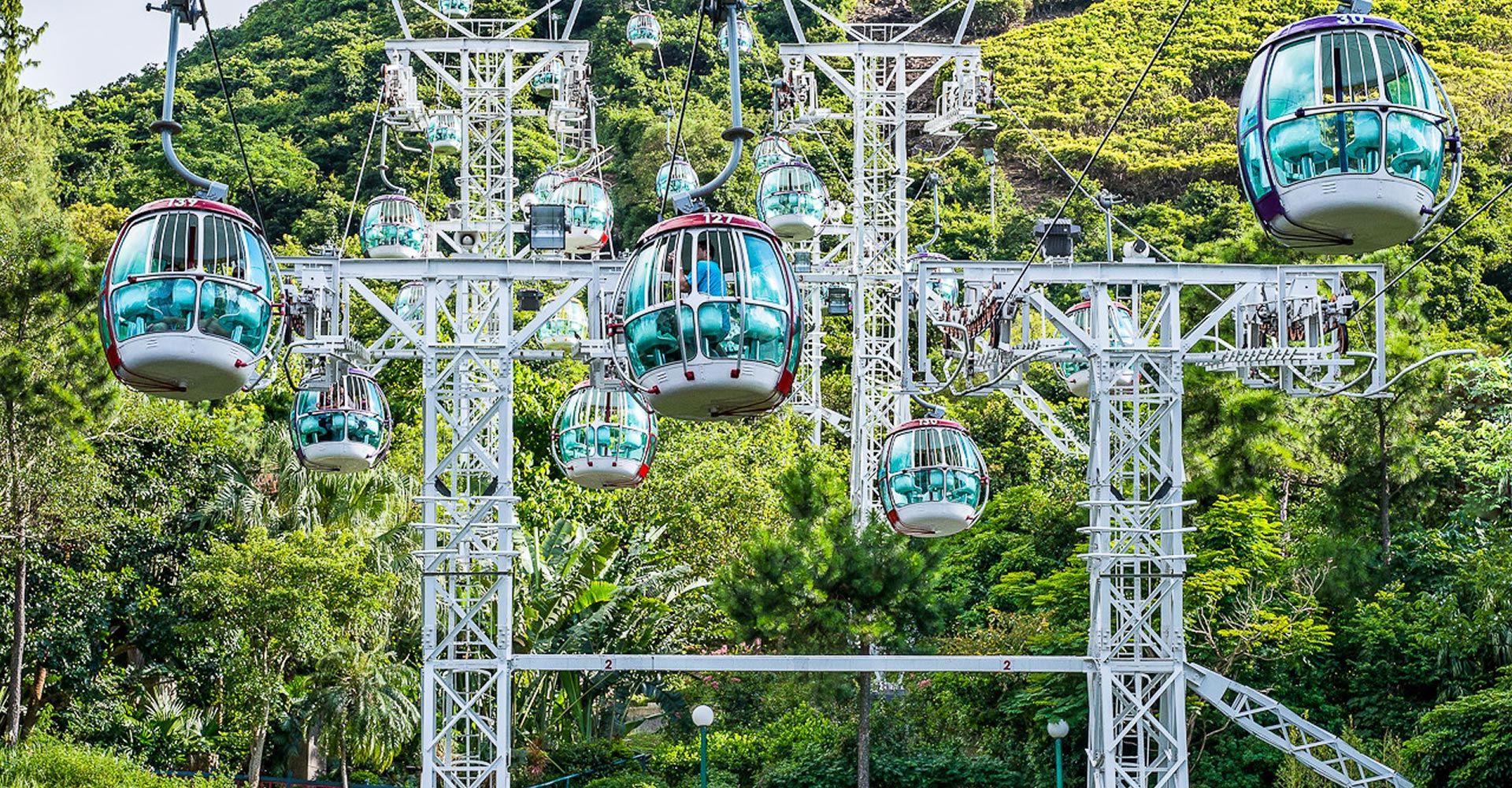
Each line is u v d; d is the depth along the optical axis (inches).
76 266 1064.8
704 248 585.9
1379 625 1146.0
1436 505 1327.5
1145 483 1207.6
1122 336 922.1
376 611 1211.2
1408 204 518.3
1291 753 912.3
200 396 675.4
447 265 890.7
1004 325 866.8
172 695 1288.1
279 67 3065.9
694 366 585.3
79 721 1175.0
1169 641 898.7
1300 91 519.8
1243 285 914.1
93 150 2620.6
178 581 1220.5
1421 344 1290.6
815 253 1485.0
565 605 1353.3
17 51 1688.0
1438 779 1046.4
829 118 1384.1
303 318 864.3
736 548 1482.5
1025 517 1465.3
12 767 1007.6
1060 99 3380.9
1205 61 3582.7
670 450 1625.2
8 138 1672.0
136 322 637.9
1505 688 1050.1
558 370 1971.0
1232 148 3011.8
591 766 1289.4
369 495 1310.3
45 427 1067.9
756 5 569.6
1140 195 2989.7
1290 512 1387.8
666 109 2630.4
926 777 1154.0
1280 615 1117.7
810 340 1814.7
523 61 2842.0
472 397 968.3
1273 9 3777.1
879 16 3678.6
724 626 1393.9
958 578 1462.8
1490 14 3634.4
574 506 1501.0
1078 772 1151.0
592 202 1258.6
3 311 1051.3
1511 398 1333.7
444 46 1390.3
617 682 1385.3
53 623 1173.7
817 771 1167.0
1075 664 902.4
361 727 1164.5
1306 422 1264.8
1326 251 555.5
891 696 1235.2
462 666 881.5
